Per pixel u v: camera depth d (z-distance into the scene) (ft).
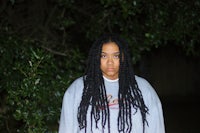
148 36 16.57
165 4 16.71
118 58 11.02
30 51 15.37
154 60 39.47
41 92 14.46
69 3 18.25
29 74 14.05
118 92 10.99
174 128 31.27
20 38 17.20
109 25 18.15
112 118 10.87
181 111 37.09
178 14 16.69
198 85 41.68
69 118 11.05
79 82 11.24
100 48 10.96
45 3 21.36
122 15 16.49
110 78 11.09
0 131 17.30
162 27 16.67
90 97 10.92
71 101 11.09
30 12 21.38
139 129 11.00
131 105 10.94
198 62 40.45
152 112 11.14
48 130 14.97
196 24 16.76
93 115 10.85
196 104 39.68
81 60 17.34
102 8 18.75
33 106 14.19
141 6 16.60
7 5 19.61
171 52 26.73
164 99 41.16
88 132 10.91
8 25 18.45
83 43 20.67
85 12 19.94
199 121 33.24
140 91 11.09
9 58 15.58
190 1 16.70
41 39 19.19
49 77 15.16
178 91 42.57
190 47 17.15
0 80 15.48
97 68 11.02
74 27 20.56
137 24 17.62
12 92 14.08
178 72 41.01
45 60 14.56
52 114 14.96
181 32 16.69
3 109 17.19
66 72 16.29
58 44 18.75
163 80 40.73
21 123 17.12
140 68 22.98
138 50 17.28
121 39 11.09
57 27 18.81
